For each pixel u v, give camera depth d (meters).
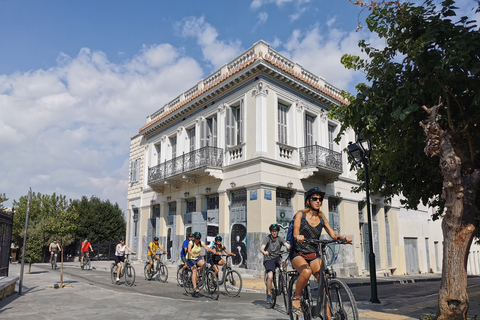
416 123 7.80
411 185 9.40
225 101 18.89
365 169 10.35
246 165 16.95
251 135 17.02
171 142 23.53
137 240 25.33
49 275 16.08
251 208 16.28
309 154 17.92
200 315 7.19
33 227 29.28
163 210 22.58
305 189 18.12
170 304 8.52
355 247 20.62
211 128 20.22
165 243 22.11
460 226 5.73
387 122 7.70
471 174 5.98
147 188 24.88
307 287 5.00
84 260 21.08
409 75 7.50
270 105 17.22
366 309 8.15
